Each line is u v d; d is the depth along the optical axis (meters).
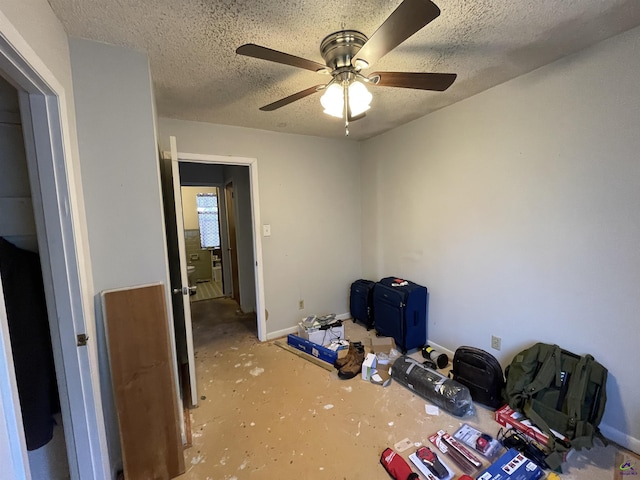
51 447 1.52
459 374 2.23
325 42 1.49
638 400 1.64
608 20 1.44
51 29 1.21
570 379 1.78
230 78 1.92
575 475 1.54
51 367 1.46
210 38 1.49
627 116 1.58
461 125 2.46
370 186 3.60
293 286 3.41
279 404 2.17
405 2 0.94
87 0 1.18
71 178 1.30
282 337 3.35
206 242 7.03
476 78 2.05
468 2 1.28
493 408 2.05
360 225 3.83
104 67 1.51
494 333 2.37
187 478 1.60
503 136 2.16
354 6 1.28
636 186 1.58
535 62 1.85
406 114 2.74
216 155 2.84
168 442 1.62
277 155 3.17
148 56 1.63
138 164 1.62
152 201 1.66
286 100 1.67
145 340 1.61
